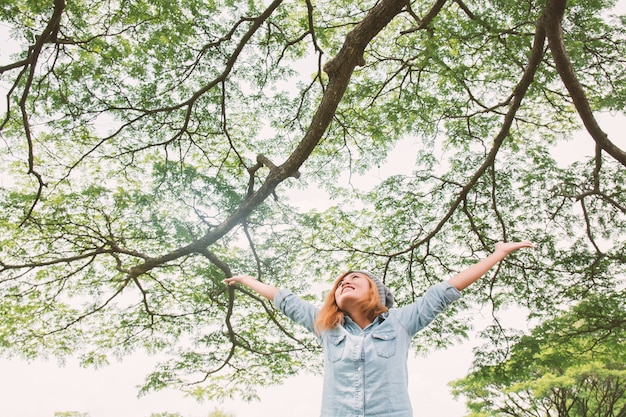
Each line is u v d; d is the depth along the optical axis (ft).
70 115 25.58
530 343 32.91
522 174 32.14
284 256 31.37
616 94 27.40
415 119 31.22
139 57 26.43
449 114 31.07
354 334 7.58
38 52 19.29
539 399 54.03
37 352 32.60
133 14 23.62
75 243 28.40
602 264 31.71
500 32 20.27
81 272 31.81
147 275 32.81
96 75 23.93
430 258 34.40
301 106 33.50
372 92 33.68
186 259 31.89
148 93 27.53
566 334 33.96
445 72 20.10
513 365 33.68
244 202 23.32
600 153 27.50
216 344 34.42
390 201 33.65
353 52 20.47
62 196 29.27
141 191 28.53
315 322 8.10
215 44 26.45
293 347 34.68
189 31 25.09
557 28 19.26
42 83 24.93
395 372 6.98
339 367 7.18
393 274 34.50
